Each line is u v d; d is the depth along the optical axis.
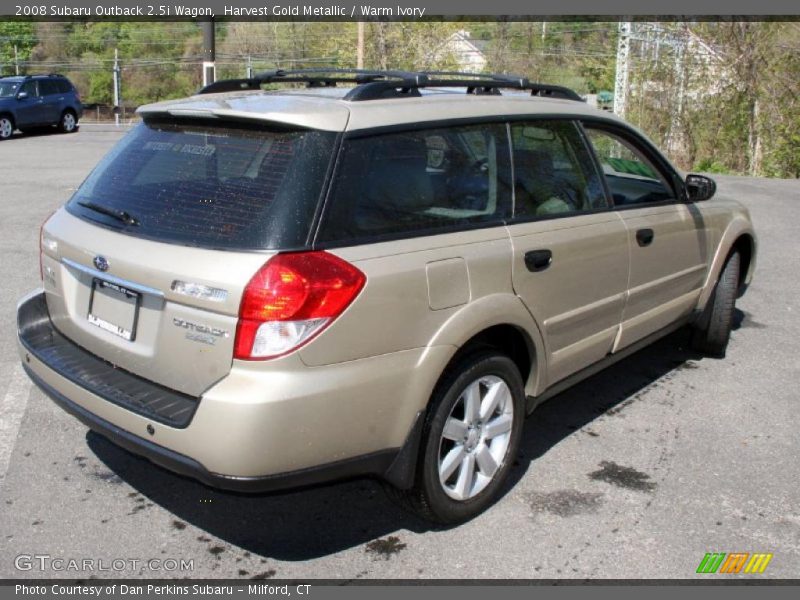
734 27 27.91
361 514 3.70
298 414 2.88
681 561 3.37
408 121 3.36
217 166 3.22
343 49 37.94
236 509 3.71
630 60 30.67
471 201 3.56
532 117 3.97
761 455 4.32
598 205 4.29
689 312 5.34
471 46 43.31
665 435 4.54
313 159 3.05
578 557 3.38
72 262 3.48
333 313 2.92
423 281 3.19
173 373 3.05
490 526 3.59
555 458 4.24
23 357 3.70
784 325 6.65
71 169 16.53
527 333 3.71
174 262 3.01
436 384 3.35
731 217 5.55
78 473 3.96
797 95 26.61
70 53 64.19
